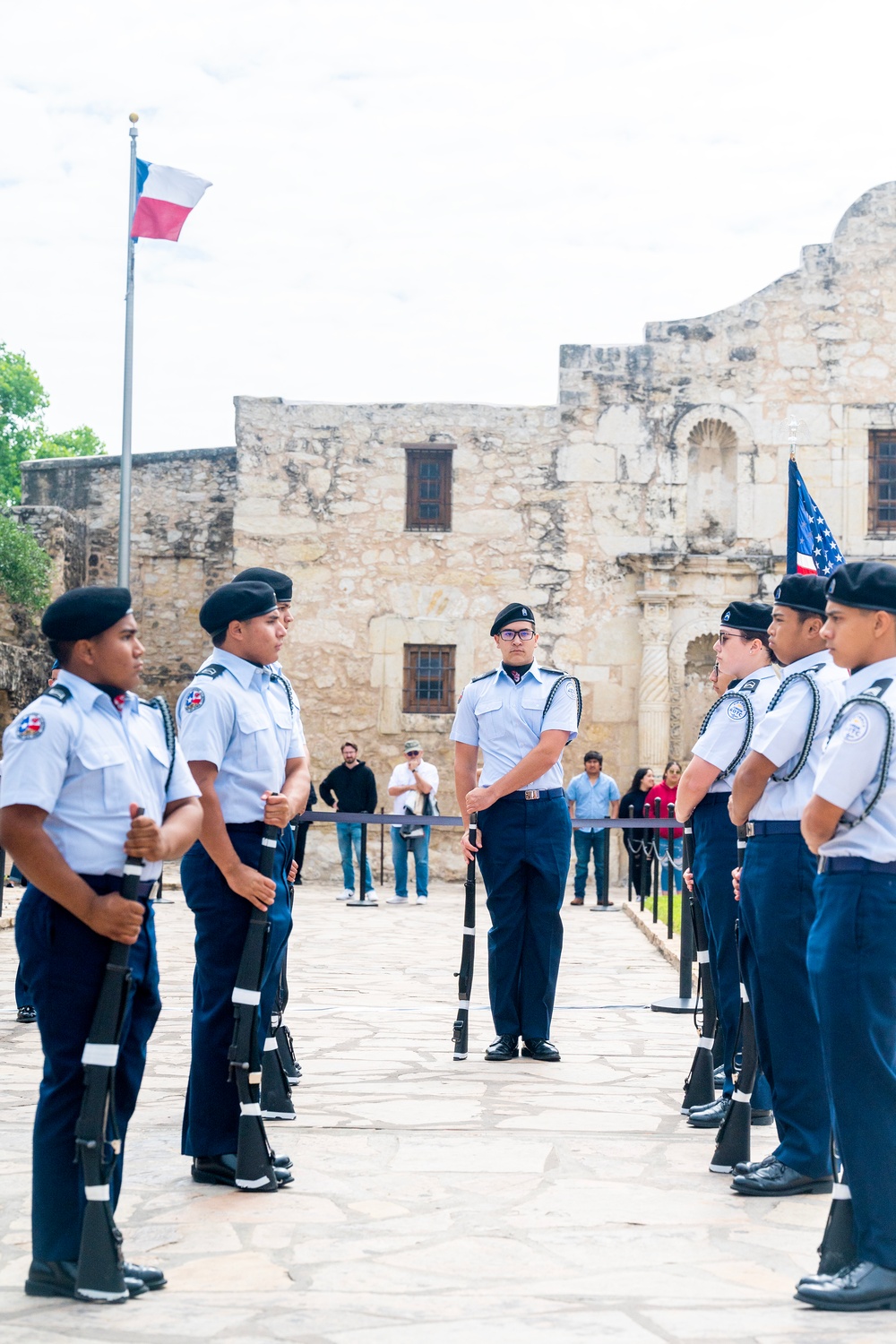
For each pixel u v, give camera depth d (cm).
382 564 2027
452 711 2025
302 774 500
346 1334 323
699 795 552
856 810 368
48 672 1873
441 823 1155
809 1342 321
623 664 2014
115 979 347
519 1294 353
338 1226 410
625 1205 433
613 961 1128
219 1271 370
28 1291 353
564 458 2027
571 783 1727
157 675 2194
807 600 476
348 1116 555
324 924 1415
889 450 2022
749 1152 482
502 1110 567
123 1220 415
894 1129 359
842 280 2017
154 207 1839
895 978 364
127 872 348
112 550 2220
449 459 2041
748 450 2011
